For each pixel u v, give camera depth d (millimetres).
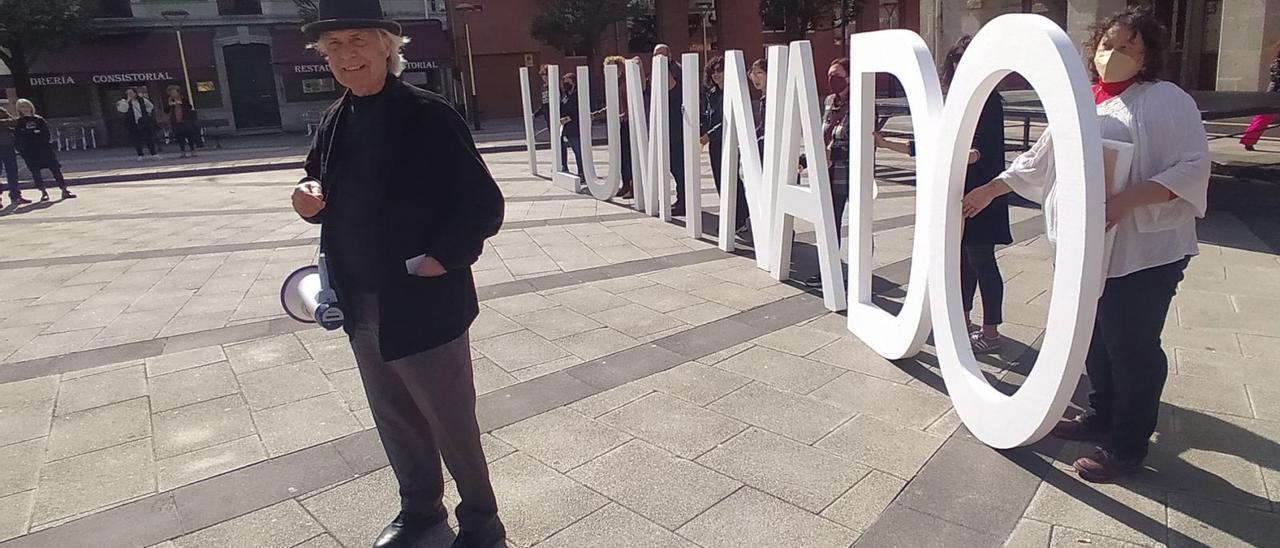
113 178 14344
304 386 4027
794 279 5727
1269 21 13438
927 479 2941
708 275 5906
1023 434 2875
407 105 2244
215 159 17156
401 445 2617
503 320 4988
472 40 24750
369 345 2461
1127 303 2684
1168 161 2557
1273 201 7738
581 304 5273
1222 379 3654
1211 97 9383
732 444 3268
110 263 6977
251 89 24000
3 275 6668
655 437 3352
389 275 2256
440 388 2373
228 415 3715
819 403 3631
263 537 2742
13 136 11000
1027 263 5859
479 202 2252
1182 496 2744
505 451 3277
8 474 3221
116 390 4047
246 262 6809
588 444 3314
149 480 3145
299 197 2299
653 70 7605
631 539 2648
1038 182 2977
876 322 4242
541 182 11180
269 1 23484
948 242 3314
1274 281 5121
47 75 20938
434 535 2723
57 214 10203
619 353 4352
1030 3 19469
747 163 6043
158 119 19719
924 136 3695
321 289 2520
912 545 2561
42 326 5168
